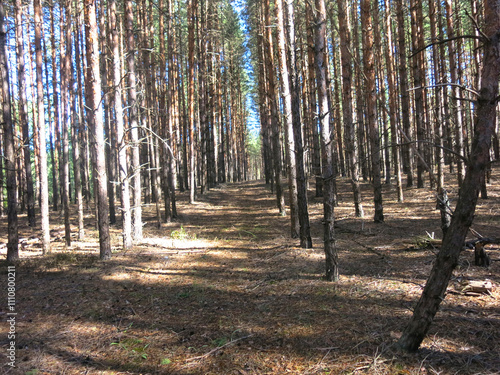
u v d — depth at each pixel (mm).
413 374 2922
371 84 10188
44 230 9016
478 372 2863
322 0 5426
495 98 2711
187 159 25469
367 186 18469
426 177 17109
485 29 2762
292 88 7715
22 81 14352
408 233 8352
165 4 19312
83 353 3682
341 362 3223
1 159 18234
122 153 9250
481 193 11203
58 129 16828
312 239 9023
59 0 13219
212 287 5785
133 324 4395
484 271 5176
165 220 14062
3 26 7883
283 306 4738
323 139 5484
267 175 27672
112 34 9297
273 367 3252
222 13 25688
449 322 3762
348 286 5230
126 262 7574
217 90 28766
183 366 3367
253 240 9797
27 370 3330
